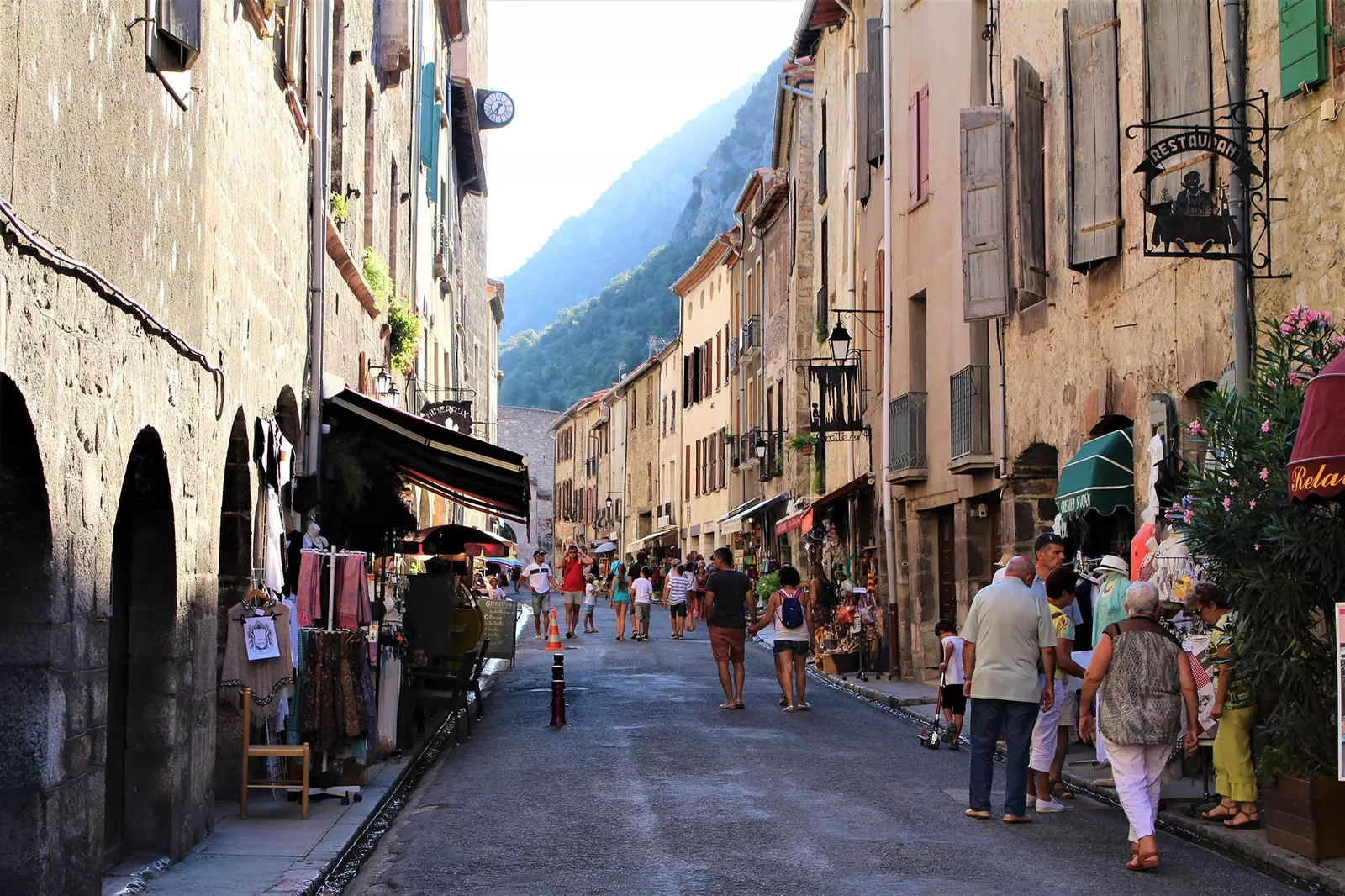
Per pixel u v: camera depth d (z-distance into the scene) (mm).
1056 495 17016
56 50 6230
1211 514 9602
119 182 7285
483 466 16531
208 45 9508
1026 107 17016
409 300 25906
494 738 15727
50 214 6156
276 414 13883
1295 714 8992
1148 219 13867
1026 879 8484
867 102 27906
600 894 8164
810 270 38812
